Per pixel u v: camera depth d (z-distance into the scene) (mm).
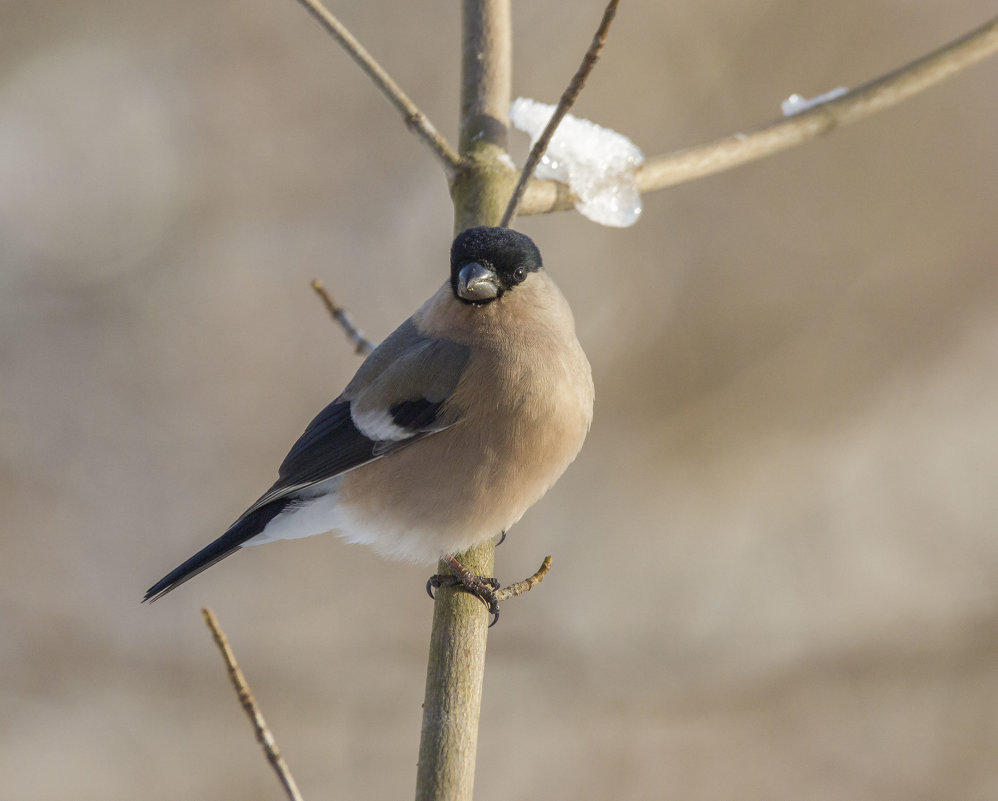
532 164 6945
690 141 14070
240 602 13023
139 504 13523
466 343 7309
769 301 14203
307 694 12398
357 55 7672
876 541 13453
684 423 13969
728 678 12250
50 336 14141
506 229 7234
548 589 13102
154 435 13875
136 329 14289
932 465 13750
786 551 13477
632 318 14320
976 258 14039
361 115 14820
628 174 7824
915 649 12188
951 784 11250
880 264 14195
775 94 13977
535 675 12445
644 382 14102
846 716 11883
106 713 12336
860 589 13117
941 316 14070
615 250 14492
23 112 14844
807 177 14273
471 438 7188
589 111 14094
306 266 14594
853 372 14055
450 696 6168
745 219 14328
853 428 14023
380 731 12172
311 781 11859
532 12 14453
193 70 14977
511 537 13375
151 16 15023
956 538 13328
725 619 12922
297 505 7809
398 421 7344
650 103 14141
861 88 8297
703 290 14266
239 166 14820
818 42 13969
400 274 14602
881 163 14195
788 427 14023
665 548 13492
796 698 12008
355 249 14672
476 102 7820
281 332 14438
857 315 14148
